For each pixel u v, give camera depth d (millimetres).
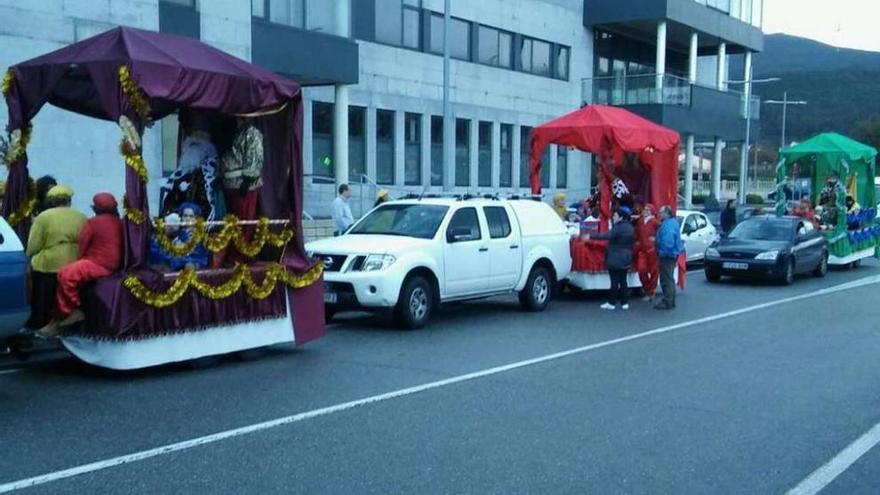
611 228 15648
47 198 9617
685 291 18250
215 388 8625
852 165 24750
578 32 37250
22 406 7812
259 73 10000
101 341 8734
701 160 68188
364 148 27516
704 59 47844
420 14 29422
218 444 6730
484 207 13750
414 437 7000
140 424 7262
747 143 42156
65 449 6551
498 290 13805
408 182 29281
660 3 36000
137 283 8711
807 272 21234
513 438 7008
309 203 24781
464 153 31750
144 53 8898
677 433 7219
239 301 9812
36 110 9750
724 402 8312
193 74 9102
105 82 8859
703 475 6156
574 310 14914
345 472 6113
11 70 9711
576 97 37312
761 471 6262
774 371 9805
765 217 21609
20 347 9547
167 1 17859
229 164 10109
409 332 12250
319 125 25719
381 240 12438
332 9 23344
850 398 8531
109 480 5875
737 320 13898
